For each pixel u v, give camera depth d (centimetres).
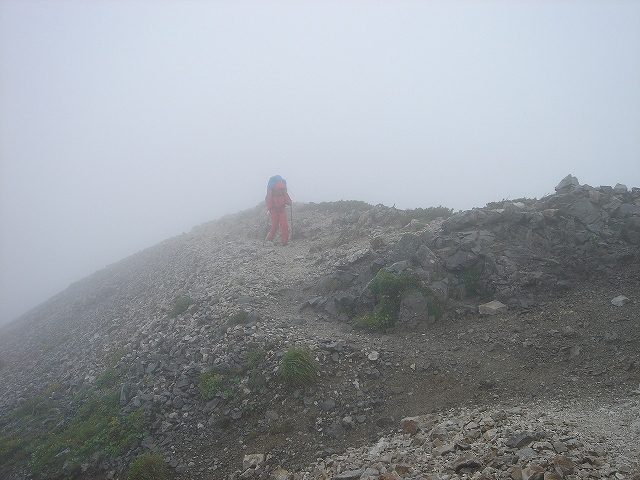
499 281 1405
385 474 763
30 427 1438
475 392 1046
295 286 1767
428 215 2100
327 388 1140
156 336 1659
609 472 630
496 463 711
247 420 1117
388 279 1405
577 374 1023
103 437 1197
